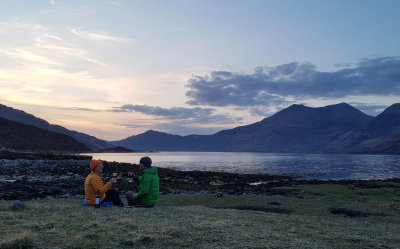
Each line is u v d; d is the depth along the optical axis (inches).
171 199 697.0
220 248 270.1
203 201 678.5
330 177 2055.9
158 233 303.7
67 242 269.4
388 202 700.7
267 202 670.5
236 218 423.5
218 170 2760.8
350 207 638.5
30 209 424.8
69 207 448.1
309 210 601.6
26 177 1113.4
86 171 1502.2
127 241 274.5
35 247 255.8
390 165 4018.2
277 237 316.8
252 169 2955.2
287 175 2217.0
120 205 494.3
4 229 304.7
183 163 4197.8
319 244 303.6
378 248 307.0
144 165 484.1
